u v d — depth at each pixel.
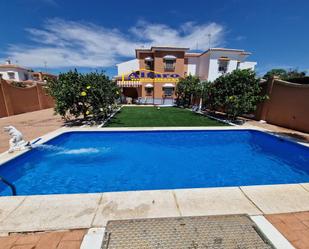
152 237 2.73
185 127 11.91
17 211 3.31
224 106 15.80
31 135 9.77
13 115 17.55
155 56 29.86
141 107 26.08
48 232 2.84
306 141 8.84
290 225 3.04
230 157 8.88
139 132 11.02
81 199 3.70
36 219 3.10
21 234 2.81
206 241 2.67
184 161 8.41
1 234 2.81
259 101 14.57
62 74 12.17
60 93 11.69
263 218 3.21
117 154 8.99
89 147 9.76
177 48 29.45
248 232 2.86
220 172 7.43
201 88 21.72
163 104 31.61
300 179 6.91
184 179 6.90
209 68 30.17
